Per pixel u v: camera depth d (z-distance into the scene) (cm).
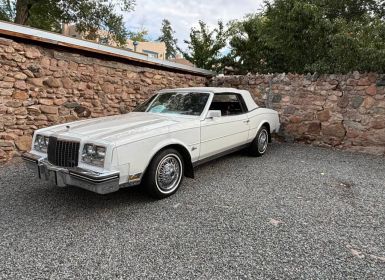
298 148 713
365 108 663
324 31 748
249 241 271
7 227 296
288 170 512
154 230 292
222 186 425
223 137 477
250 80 848
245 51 1252
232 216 324
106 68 669
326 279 218
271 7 887
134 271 228
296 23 772
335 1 935
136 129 351
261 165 544
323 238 277
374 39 618
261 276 221
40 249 257
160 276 221
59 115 597
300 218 320
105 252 253
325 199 377
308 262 239
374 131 654
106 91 674
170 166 380
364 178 471
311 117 746
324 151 680
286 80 779
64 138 332
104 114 676
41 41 536
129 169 321
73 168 316
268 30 912
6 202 360
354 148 684
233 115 512
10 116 526
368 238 278
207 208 346
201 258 244
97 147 312
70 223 306
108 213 331
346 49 633
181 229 294
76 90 620
